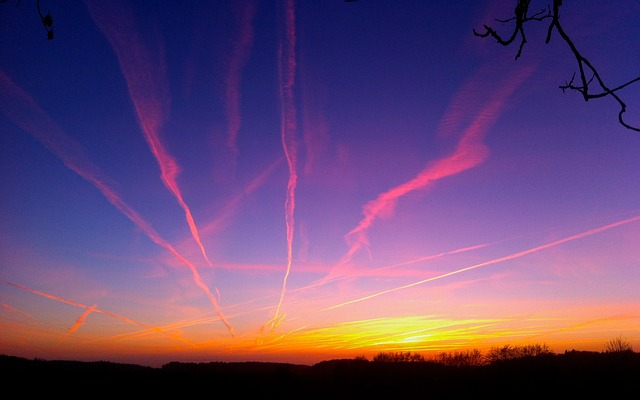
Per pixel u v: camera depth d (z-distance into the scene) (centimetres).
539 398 2572
